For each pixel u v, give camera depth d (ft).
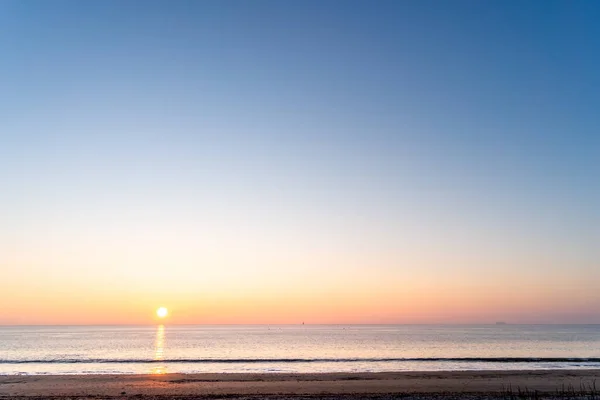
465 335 568.00
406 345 343.05
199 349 303.48
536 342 385.50
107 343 398.21
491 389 123.13
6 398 110.32
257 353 260.62
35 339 490.08
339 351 276.41
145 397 111.96
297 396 114.21
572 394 115.34
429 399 111.45
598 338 467.52
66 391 118.32
